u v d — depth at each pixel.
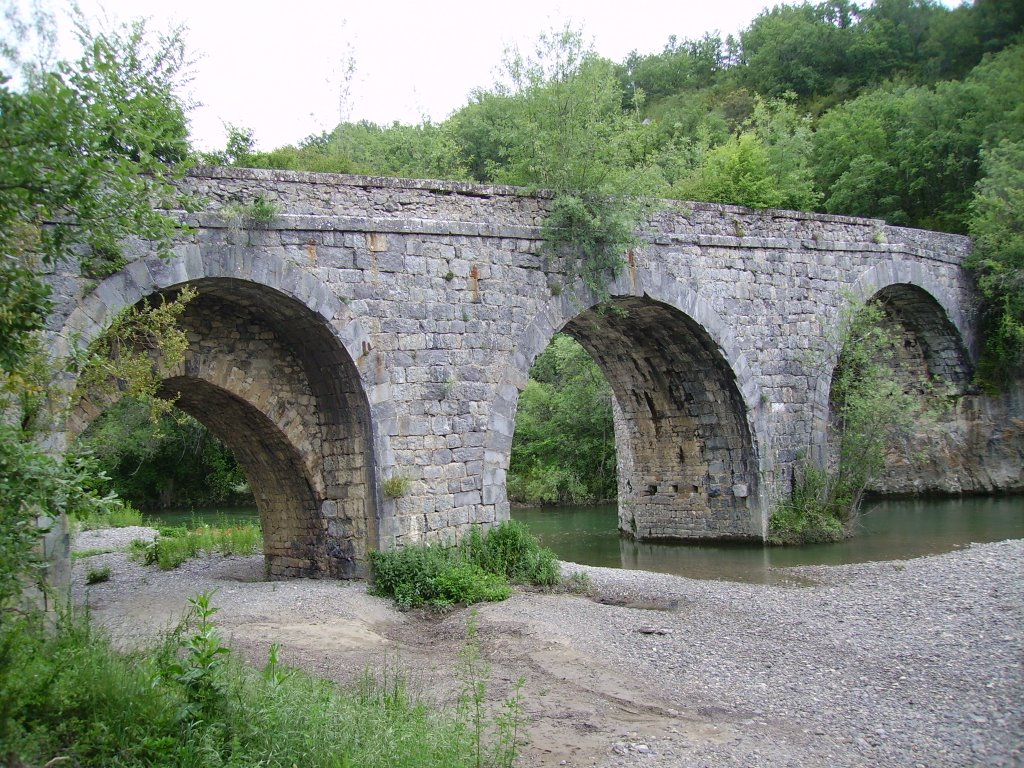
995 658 9.54
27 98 6.89
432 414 14.86
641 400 22.39
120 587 15.91
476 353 15.38
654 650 10.66
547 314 16.19
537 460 38.31
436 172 27.19
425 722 6.95
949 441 26.25
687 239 18.61
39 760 5.77
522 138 17.03
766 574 16.52
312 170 19.27
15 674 6.32
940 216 29.92
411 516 14.55
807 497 20.28
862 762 6.81
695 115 41.88
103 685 6.57
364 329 14.31
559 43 16.94
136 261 12.34
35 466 6.89
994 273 24.59
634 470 23.36
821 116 42.41
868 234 21.92
